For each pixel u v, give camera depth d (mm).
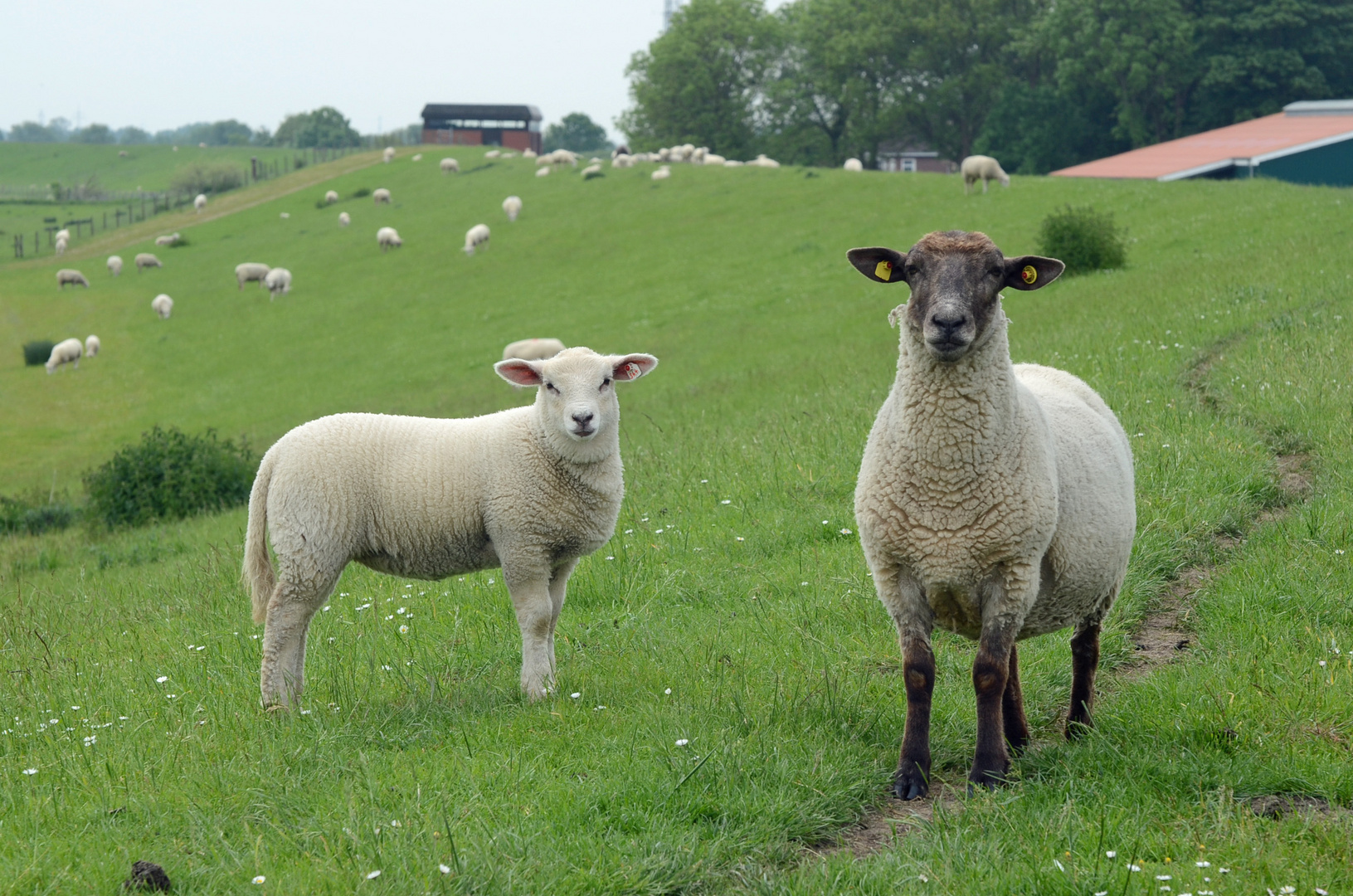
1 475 25094
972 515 4746
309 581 6262
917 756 4781
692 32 88438
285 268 51219
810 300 29219
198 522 16531
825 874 3902
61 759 5312
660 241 41531
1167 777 4477
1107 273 23578
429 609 7871
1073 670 5426
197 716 6086
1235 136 50562
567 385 6125
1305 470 8742
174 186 98812
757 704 5512
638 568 8188
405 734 5484
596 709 5629
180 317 44656
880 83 82375
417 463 6332
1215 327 13797
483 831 4199
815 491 9578
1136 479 8469
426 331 35688
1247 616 6168
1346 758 4473
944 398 4738
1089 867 3791
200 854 4234
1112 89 67938
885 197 40938
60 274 54938
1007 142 73000
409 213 61000
